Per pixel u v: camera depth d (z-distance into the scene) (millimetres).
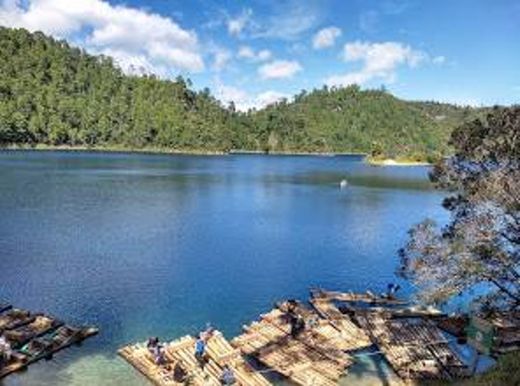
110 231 72438
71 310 43156
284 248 67750
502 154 29922
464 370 34062
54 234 68875
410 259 33062
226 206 99812
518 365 27672
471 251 29734
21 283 49188
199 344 34062
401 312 44312
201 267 57375
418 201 116625
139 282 51031
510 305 32219
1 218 77438
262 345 37000
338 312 44125
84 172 151250
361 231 80500
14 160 184250
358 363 35281
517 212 28859
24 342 36406
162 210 91625
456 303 46938
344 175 184000
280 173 183875
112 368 33438
